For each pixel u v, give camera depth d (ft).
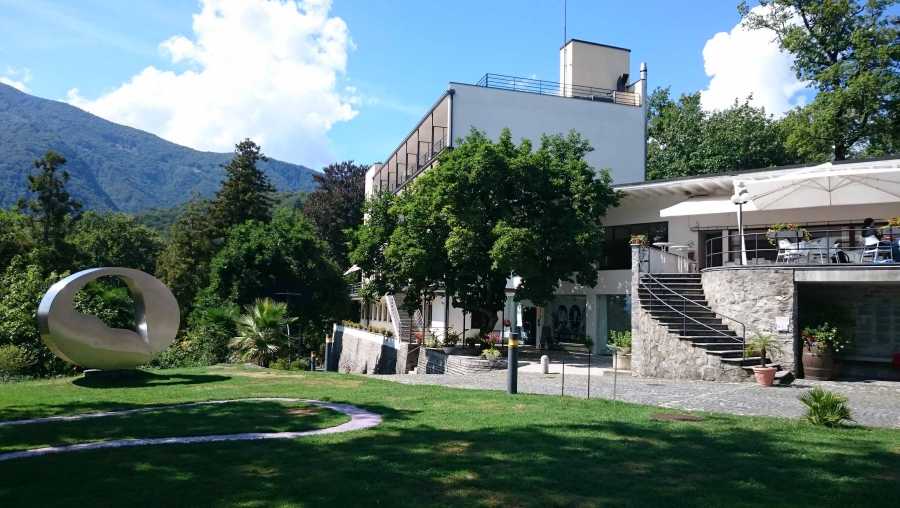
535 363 75.97
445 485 22.06
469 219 75.92
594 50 134.31
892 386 53.06
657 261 73.92
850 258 57.72
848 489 21.33
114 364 58.23
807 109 121.49
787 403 42.65
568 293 99.66
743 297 61.93
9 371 73.46
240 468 24.88
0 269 122.42
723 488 21.52
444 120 119.96
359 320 190.08
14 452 28.43
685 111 166.20
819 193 61.98
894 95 110.52
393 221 94.32
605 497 20.57
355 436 31.30
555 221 79.10
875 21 114.83
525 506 19.72
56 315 53.98
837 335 58.23
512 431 31.76
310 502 20.25
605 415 36.81
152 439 31.30
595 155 121.90
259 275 146.82
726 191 80.28
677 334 60.03
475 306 89.66
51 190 161.89
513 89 117.80
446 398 45.14
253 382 58.49
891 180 55.31
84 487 22.25
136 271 59.77
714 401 43.60
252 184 196.34
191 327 138.31
